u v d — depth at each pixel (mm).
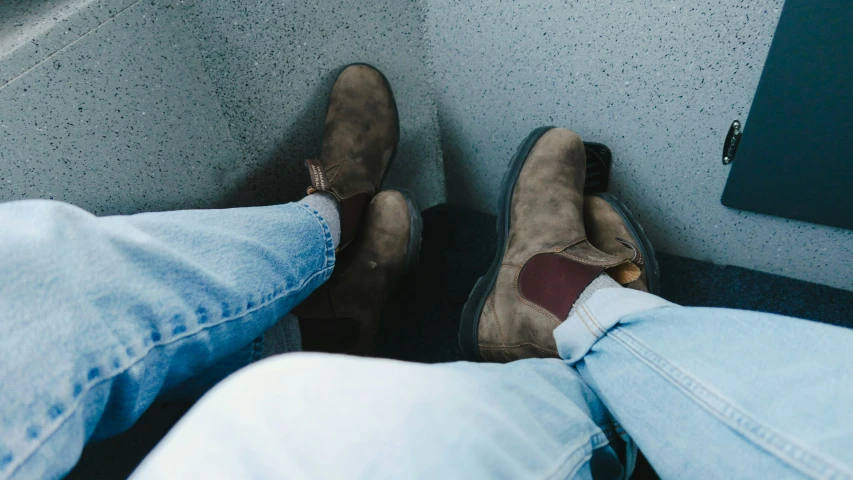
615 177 817
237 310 424
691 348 387
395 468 270
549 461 329
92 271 330
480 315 724
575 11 675
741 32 582
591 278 588
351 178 801
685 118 687
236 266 434
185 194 648
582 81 736
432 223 995
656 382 387
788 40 549
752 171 667
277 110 725
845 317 726
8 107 459
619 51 677
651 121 719
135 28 527
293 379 321
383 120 818
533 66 764
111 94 529
